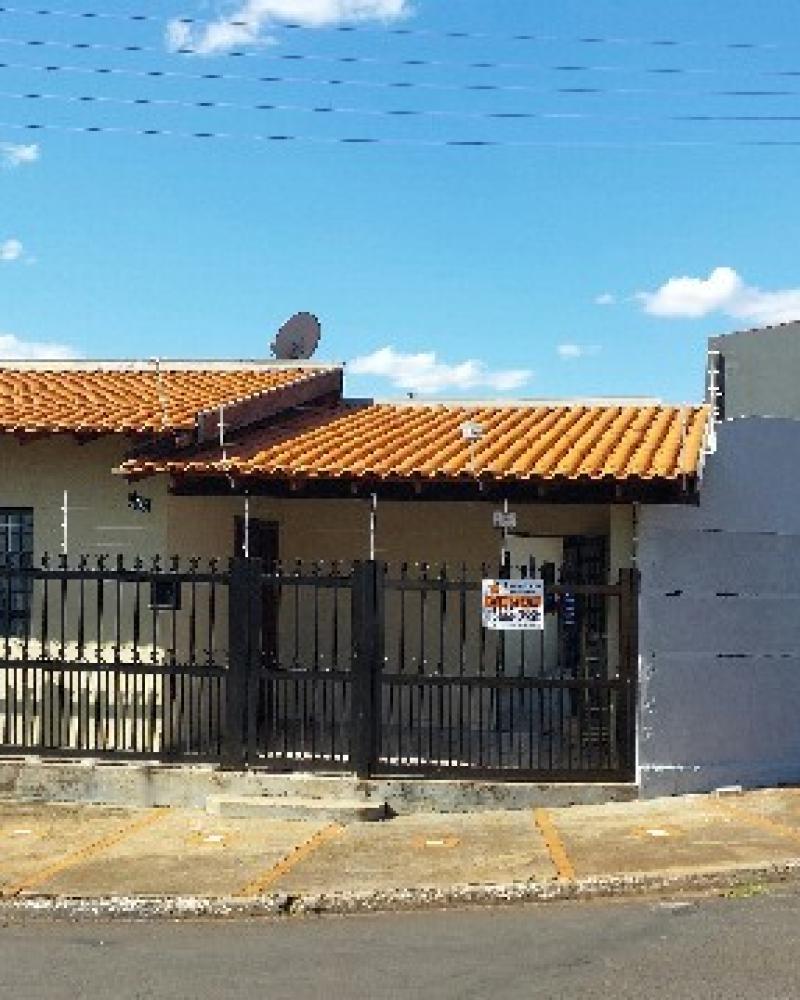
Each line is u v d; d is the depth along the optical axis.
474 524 16.03
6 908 9.28
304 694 13.48
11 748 13.26
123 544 13.88
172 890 9.55
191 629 13.04
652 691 12.46
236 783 12.59
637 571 12.54
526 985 7.19
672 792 12.45
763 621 12.96
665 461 12.79
